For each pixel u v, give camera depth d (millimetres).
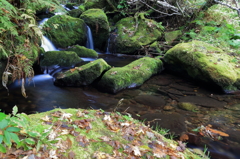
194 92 4711
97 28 8305
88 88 4797
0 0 2652
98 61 4973
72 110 2459
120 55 8234
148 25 8602
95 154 1677
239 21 7184
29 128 1715
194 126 3164
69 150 1668
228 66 4906
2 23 3055
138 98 4289
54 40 7355
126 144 1875
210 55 5277
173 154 1875
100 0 10352
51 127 1907
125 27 8984
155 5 9680
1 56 3713
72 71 4922
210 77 4785
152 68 5742
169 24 9484
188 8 8625
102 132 2033
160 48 7809
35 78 5176
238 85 4684
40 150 1570
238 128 3145
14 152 1467
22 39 3604
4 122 1353
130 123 2350
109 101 4109
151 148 1893
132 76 4984
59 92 4465
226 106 3965
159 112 3641
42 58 5719
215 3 7363
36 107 3713
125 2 10219
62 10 4074
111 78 4590
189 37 7531
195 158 1990
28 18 3604
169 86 5094
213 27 6707
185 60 5496
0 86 4164
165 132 2869
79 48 7285
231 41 5996
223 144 2703
